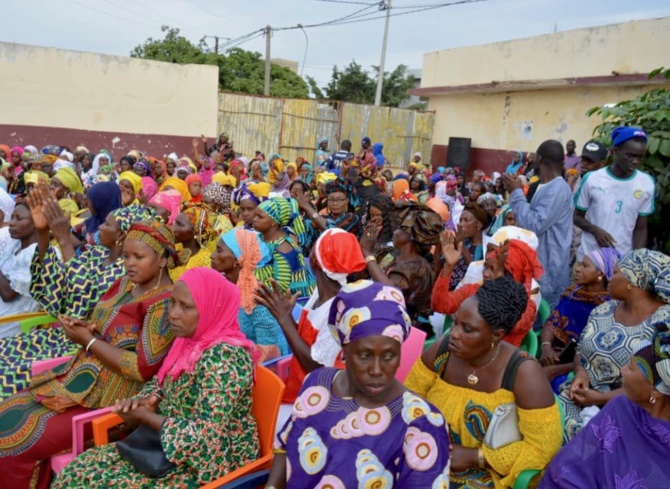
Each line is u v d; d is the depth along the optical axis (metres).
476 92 21.09
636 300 3.26
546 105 18.30
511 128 19.77
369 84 37.25
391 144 23.34
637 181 4.89
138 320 3.44
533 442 2.58
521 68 19.05
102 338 3.46
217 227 6.14
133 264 3.39
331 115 22.64
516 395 2.61
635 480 2.23
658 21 14.77
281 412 3.36
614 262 3.91
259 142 22.34
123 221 4.08
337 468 2.18
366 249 4.27
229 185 9.93
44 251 4.03
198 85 21.20
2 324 4.42
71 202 7.39
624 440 2.30
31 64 18.80
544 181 4.98
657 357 2.12
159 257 3.45
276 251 4.79
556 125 17.97
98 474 2.76
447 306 3.98
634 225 5.00
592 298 3.99
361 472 2.16
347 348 2.22
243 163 14.95
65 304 4.02
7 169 11.45
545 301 4.70
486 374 2.69
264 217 4.79
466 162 21.16
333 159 14.20
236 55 33.91
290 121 22.41
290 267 4.81
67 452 3.33
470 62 21.30
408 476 2.15
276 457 2.50
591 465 2.36
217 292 2.87
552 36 17.92
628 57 15.58
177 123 21.19
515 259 3.86
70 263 4.03
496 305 2.51
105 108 20.09
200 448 2.67
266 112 22.20
